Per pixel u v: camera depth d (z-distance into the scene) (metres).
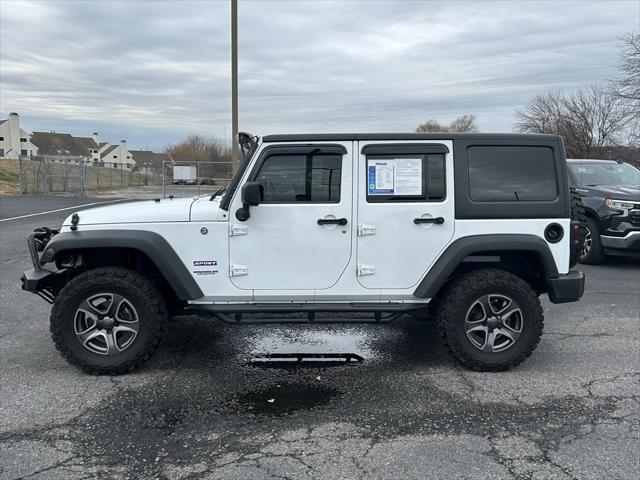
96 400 3.81
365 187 4.25
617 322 5.69
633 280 7.72
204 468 2.95
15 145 87.12
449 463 2.99
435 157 4.27
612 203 8.34
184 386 4.08
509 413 3.62
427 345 5.05
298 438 3.29
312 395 3.93
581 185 9.12
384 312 4.37
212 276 4.26
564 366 4.46
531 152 4.34
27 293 6.90
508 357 4.31
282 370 4.43
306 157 4.23
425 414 3.61
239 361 4.62
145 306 4.19
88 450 3.13
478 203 4.27
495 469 2.93
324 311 4.30
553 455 3.07
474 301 4.27
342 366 4.52
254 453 3.11
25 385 4.06
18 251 10.02
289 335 5.36
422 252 4.29
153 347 4.26
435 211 4.25
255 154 4.23
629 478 2.84
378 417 3.57
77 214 4.28
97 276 4.18
